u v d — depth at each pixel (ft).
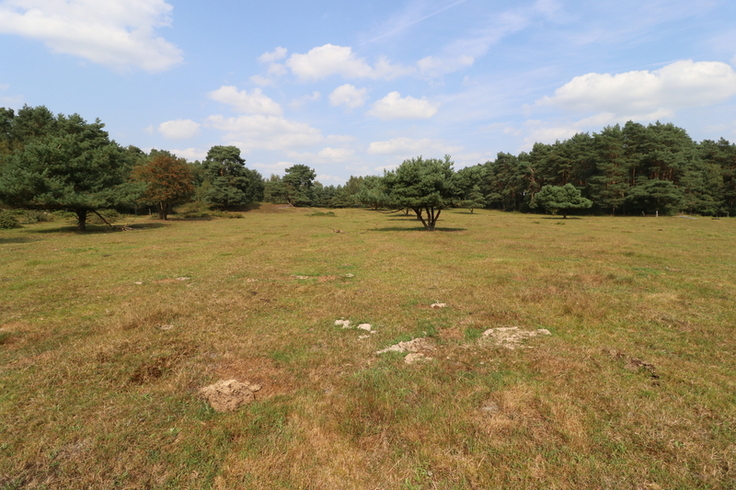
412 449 10.73
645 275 36.96
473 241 70.69
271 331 21.34
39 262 47.09
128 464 10.16
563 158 211.41
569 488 9.18
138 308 26.04
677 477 9.51
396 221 150.41
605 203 198.59
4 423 12.25
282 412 12.67
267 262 47.32
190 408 13.07
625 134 207.82
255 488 9.26
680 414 12.32
